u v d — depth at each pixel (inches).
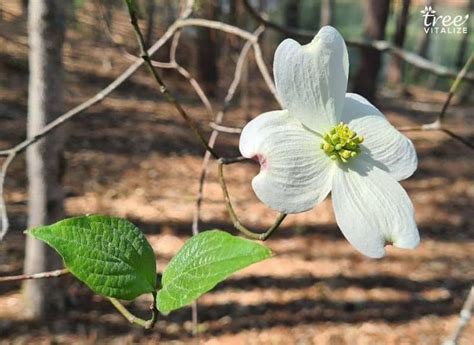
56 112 141.7
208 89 438.0
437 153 380.5
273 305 199.2
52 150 146.9
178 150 320.8
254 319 191.2
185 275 33.1
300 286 211.3
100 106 362.0
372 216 38.6
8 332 168.6
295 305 199.9
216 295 202.1
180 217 250.2
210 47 425.1
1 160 270.7
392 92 579.2
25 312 175.5
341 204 38.8
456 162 365.1
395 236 38.4
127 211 250.2
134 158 301.9
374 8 351.9
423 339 189.2
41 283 173.2
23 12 452.8
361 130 41.3
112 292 34.2
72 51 442.0
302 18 708.7
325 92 39.7
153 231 236.1
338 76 39.9
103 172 281.9
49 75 137.2
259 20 92.3
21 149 81.9
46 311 176.2
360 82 402.0
